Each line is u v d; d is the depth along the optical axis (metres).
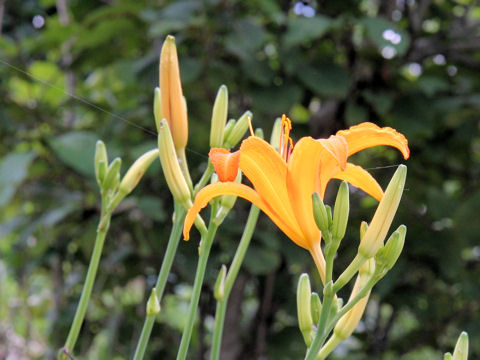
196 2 1.12
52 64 1.40
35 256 1.36
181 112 0.69
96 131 1.33
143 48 1.29
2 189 1.05
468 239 1.21
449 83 1.37
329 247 0.61
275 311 1.39
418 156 1.42
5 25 1.50
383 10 1.32
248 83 1.19
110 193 0.71
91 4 1.43
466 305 1.37
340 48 1.33
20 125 1.34
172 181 0.67
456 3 1.45
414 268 1.32
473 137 1.34
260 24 1.26
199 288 0.67
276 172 0.61
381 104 1.19
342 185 0.60
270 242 1.12
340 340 0.64
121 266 1.40
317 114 1.34
